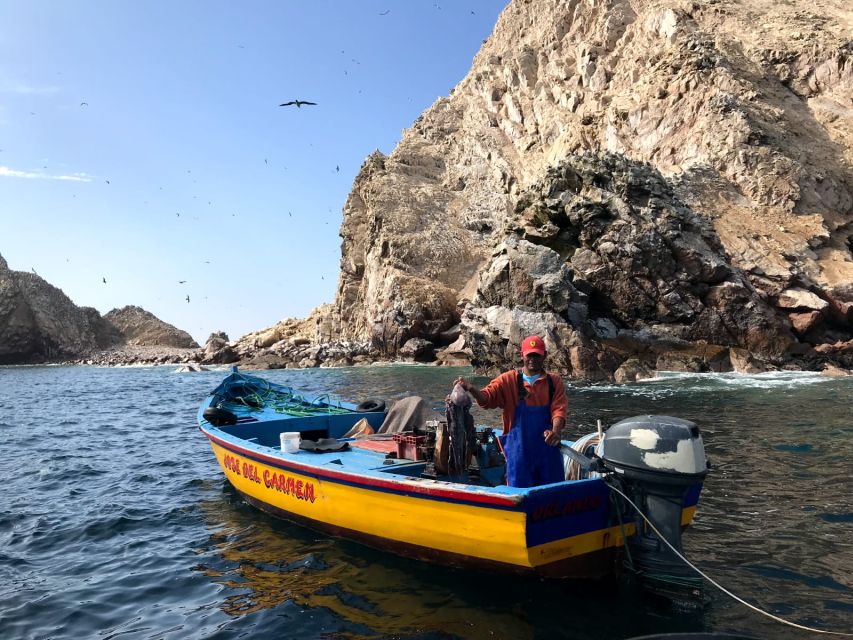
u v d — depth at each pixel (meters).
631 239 30.62
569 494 5.21
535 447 5.54
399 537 6.13
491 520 5.22
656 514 5.17
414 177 71.44
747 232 37.06
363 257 65.38
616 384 24.75
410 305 49.12
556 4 75.06
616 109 54.84
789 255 35.41
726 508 7.77
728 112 46.38
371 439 9.11
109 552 7.04
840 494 8.24
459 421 6.52
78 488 10.18
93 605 5.61
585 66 64.44
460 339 44.91
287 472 7.32
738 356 29.11
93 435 16.75
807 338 31.88
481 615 5.00
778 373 28.14
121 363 90.25
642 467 5.16
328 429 10.30
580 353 27.75
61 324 117.62
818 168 44.16
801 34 55.22
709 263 30.39
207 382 42.19
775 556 6.12
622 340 29.86
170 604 5.57
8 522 8.23
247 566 6.39
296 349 57.75
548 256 30.23
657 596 5.22
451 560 5.81
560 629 4.73
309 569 6.20
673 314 30.17
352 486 6.34
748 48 55.44
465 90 81.94
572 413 16.41
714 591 5.35
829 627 4.62
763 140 44.84
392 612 5.13
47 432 17.56
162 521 8.18
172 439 15.66
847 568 5.78
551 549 5.22
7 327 109.88
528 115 69.38
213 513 8.49
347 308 64.12
